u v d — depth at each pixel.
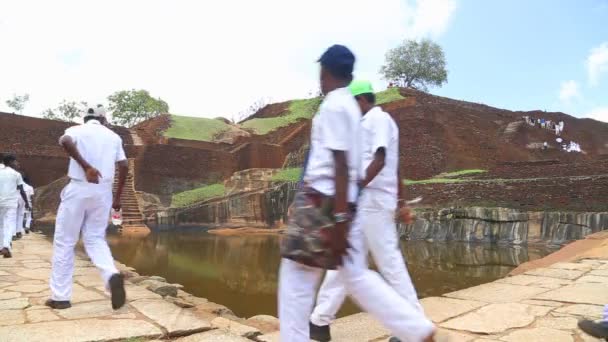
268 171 29.31
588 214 18.62
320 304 3.62
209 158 34.53
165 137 35.47
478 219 20.80
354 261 2.39
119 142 4.93
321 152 2.39
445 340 3.04
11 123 31.58
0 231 8.75
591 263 7.87
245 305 8.20
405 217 3.64
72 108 49.72
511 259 14.61
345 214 2.23
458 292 5.66
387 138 3.20
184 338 3.82
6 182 8.77
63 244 4.63
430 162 34.62
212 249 16.66
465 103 49.94
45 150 32.16
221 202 27.16
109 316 4.36
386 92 48.59
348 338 3.74
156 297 5.27
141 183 31.47
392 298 2.35
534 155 42.75
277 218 26.03
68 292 4.69
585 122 56.41
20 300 5.02
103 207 4.61
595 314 4.47
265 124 44.00
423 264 13.42
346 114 2.34
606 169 25.83
